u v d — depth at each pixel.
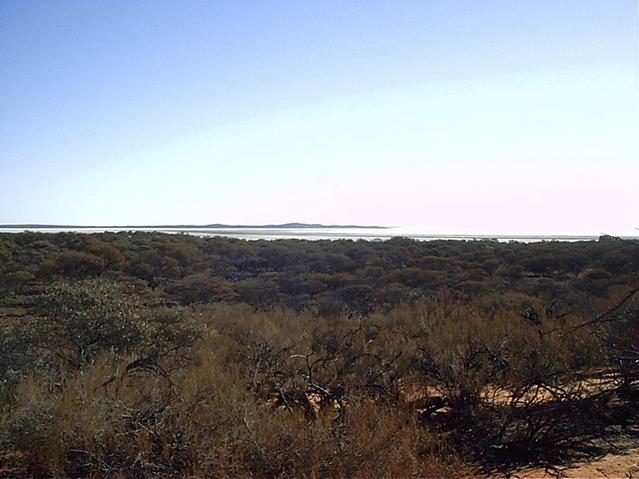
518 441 7.29
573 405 7.73
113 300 11.19
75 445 6.70
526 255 36.62
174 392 7.71
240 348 10.84
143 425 6.92
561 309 14.80
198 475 6.24
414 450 6.67
